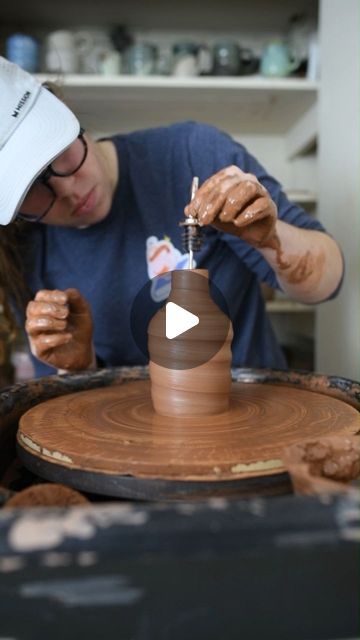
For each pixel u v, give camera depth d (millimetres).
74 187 917
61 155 857
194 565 297
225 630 314
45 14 2146
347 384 802
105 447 570
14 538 286
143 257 1167
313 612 317
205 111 2182
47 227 1242
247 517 300
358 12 1438
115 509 304
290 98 2010
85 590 296
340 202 1594
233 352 1221
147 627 310
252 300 1258
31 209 931
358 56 1435
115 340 1184
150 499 510
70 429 637
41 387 836
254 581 307
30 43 1908
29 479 689
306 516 301
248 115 2227
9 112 787
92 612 304
